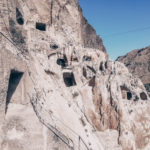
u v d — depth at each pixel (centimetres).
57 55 4469
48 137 2489
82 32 6706
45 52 4353
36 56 4034
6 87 2464
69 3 5656
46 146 2305
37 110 2959
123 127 4259
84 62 4697
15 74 3027
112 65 5059
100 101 4334
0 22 2878
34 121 2638
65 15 5516
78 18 6031
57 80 4159
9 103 2944
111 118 4281
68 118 3534
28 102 3033
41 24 4856
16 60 2850
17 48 3206
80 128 3634
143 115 5006
